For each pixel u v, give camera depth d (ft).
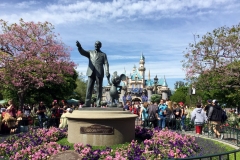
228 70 57.57
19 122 41.29
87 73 29.19
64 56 75.05
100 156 21.09
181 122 44.73
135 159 19.74
